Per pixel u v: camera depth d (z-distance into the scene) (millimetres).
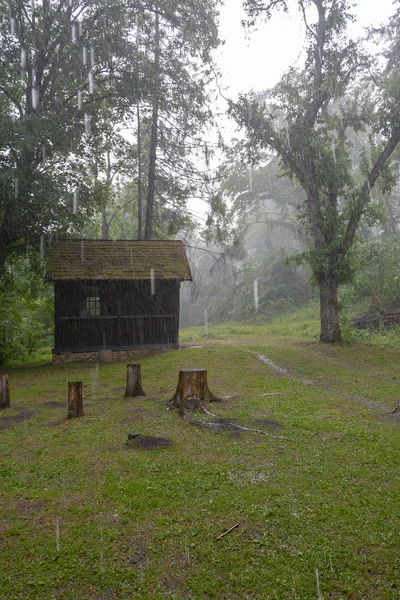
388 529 3996
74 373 14156
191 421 7445
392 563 3527
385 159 16859
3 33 15586
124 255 17906
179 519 4250
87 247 17984
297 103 17500
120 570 3539
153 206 24266
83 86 17906
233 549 3748
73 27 16297
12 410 9172
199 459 5777
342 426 7191
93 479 5273
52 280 16234
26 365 18000
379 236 32344
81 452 6238
